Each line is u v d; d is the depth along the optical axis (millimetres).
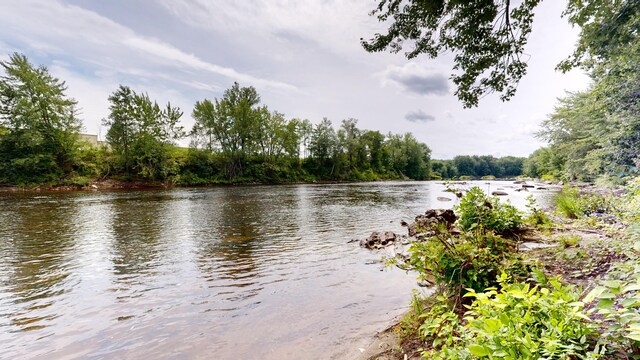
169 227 14641
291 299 6367
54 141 41781
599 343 1812
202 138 59156
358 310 5672
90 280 7645
